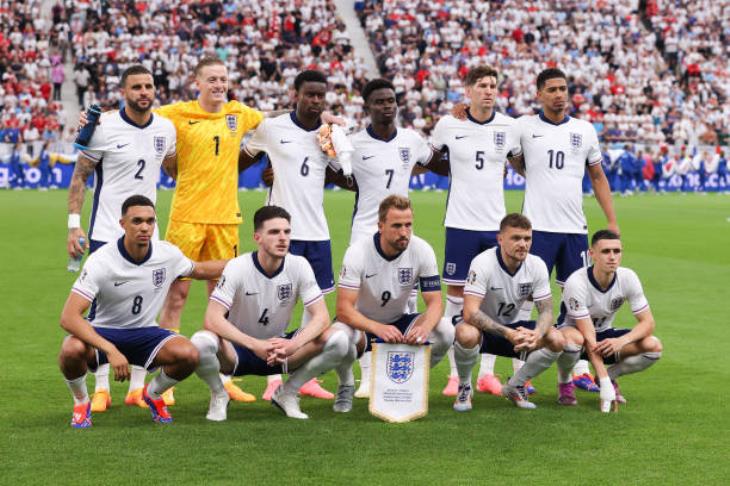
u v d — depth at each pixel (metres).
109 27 34.19
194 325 9.40
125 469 5.01
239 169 7.75
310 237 7.37
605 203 8.11
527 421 6.14
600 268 6.62
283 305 6.28
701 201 29.97
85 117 6.69
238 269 6.13
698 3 41.88
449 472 5.00
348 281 6.41
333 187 31.92
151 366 6.01
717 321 9.74
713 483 4.86
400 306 6.65
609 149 34.44
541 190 7.84
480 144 7.76
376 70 37.34
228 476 4.90
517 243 6.40
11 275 12.41
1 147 30.00
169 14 35.44
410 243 6.50
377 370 6.21
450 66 36.53
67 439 5.58
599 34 39.69
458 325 6.48
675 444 5.56
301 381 6.27
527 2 39.72
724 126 38.31
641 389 7.03
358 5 39.44
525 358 6.61
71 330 5.79
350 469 5.04
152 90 6.81
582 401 6.81
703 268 13.84
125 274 5.97
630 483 4.85
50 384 7.01
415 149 7.69
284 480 4.84
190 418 6.17
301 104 7.26
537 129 7.86
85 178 6.83
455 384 7.05
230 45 34.97
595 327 6.95
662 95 38.38
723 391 6.94
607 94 37.84
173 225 7.23
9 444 5.47
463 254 7.81
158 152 6.95
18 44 33.19
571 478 4.91
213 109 7.20
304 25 36.69
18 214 20.83
